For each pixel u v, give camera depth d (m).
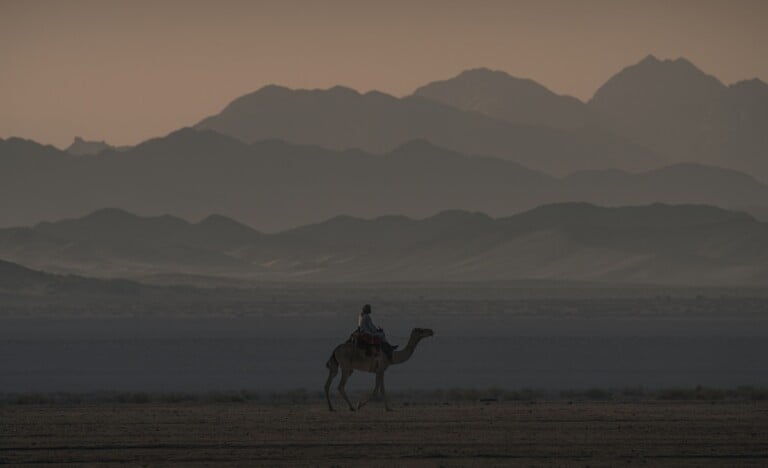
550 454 82.00
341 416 102.69
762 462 78.94
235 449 84.75
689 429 93.19
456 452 82.88
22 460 80.88
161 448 85.44
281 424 97.38
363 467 77.19
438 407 110.50
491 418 100.56
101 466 78.56
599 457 80.75
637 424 96.06
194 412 106.94
